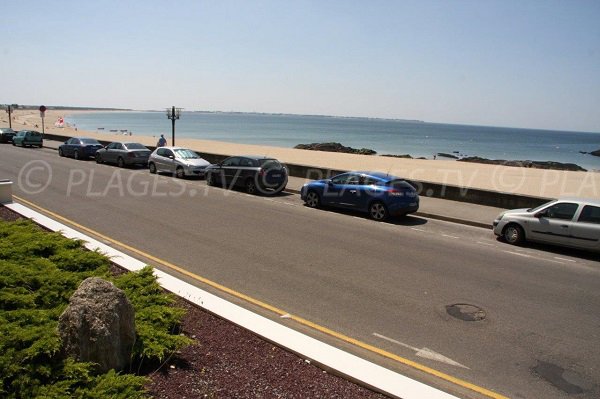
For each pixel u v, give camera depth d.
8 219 11.81
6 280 5.93
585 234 11.91
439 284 9.16
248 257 10.41
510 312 7.86
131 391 4.22
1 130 45.38
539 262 11.28
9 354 4.31
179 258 10.12
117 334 4.68
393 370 5.77
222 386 4.73
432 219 16.38
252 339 5.88
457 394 5.29
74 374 4.26
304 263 10.13
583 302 8.51
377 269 9.95
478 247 12.56
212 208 16.19
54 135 46.28
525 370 5.92
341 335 6.71
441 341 6.65
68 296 5.91
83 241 8.68
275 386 4.81
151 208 15.64
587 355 6.38
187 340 5.25
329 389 4.83
